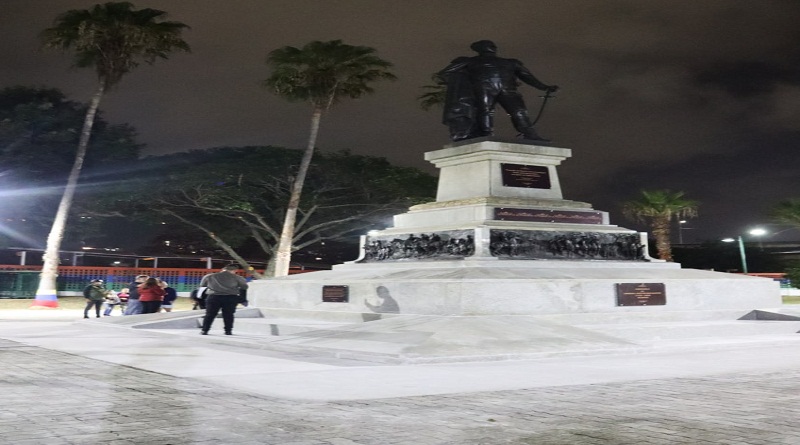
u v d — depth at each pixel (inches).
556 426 255.9
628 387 352.5
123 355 501.4
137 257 2335.1
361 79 1747.0
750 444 228.4
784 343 609.9
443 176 896.3
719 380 379.9
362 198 2128.4
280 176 2009.1
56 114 1953.7
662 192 1887.3
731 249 3026.6
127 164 2030.0
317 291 797.9
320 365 445.7
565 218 836.6
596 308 709.3
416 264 790.5
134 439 230.7
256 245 2664.9
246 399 312.2
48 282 1525.6
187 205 2007.9
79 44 1514.5
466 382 368.2
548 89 908.6
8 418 264.7
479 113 886.4
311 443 227.9
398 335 532.7
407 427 253.3
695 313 754.8
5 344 587.8
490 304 653.3
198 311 851.4
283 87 1724.9
